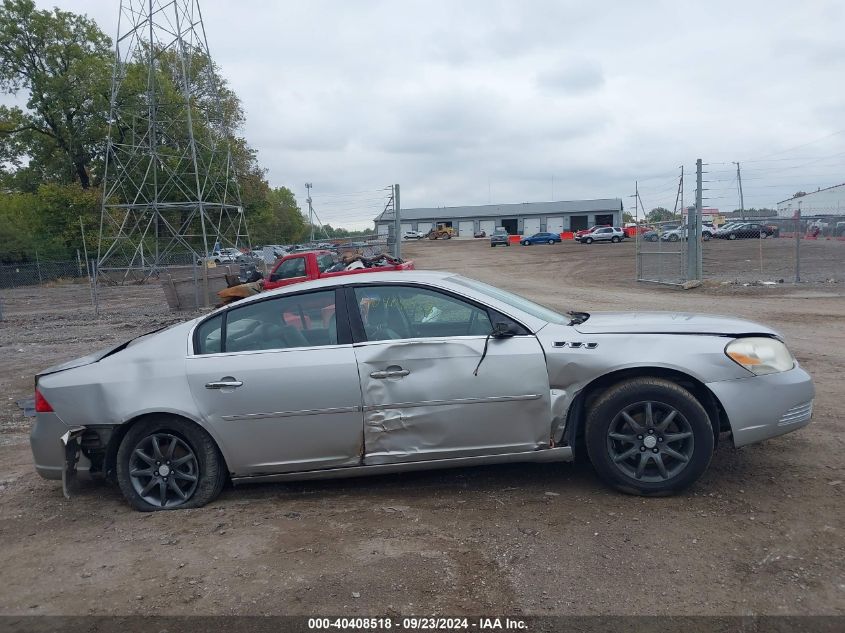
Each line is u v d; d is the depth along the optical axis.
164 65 48.97
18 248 45.53
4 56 52.62
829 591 3.58
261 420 4.97
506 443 4.92
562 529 4.43
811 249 35.78
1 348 14.80
